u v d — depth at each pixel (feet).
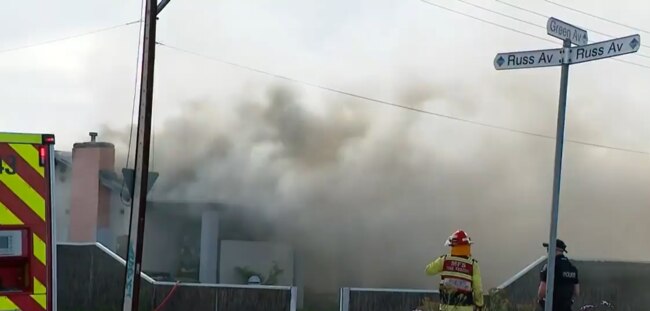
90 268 45.09
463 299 28.96
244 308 43.60
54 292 17.30
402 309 43.91
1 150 17.03
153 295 43.47
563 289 31.30
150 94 33.60
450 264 29.25
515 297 46.73
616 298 49.57
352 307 43.78
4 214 16.96
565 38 24.39
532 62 25.03
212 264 79.15
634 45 22.41
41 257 17.21
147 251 77.71
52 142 17.57
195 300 43.52
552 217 24.48
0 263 16.89
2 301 16.71
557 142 24.57
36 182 17.31
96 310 44.65
